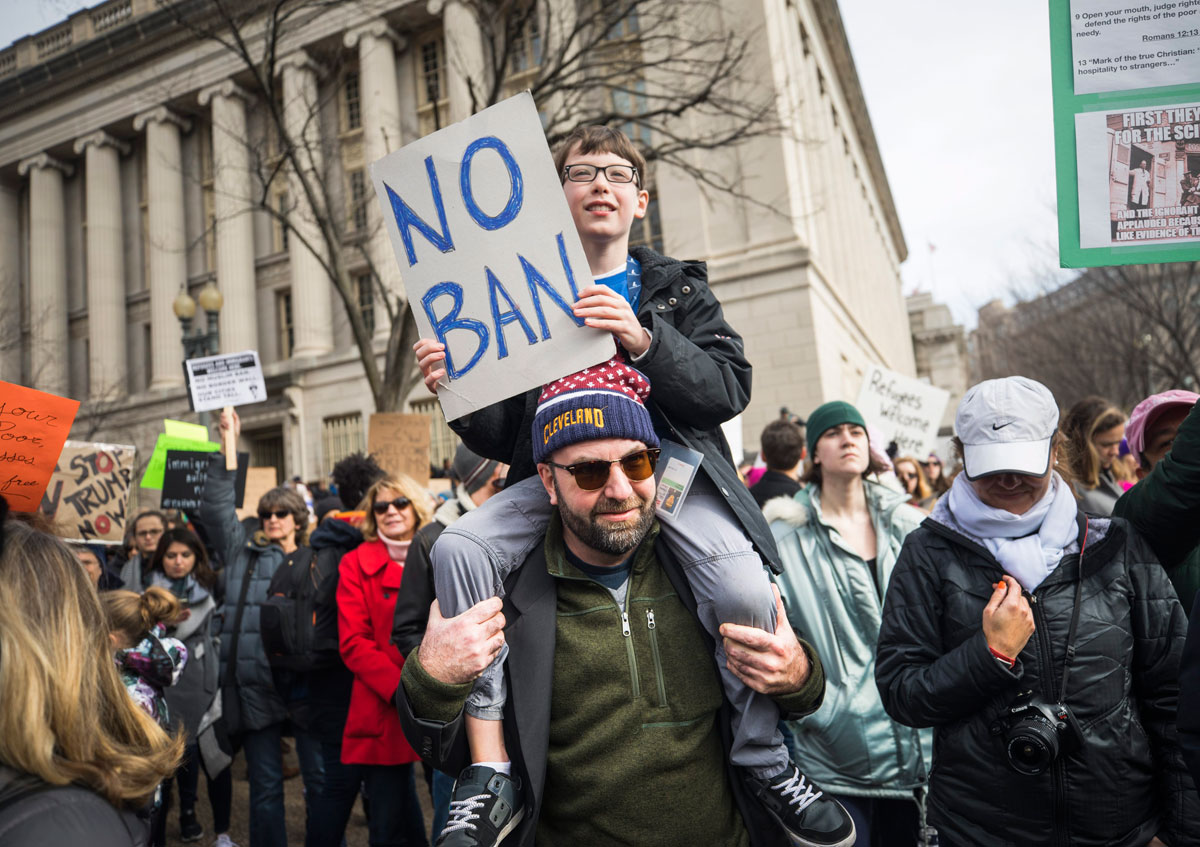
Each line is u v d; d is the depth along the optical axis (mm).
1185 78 1989
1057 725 1955
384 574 3998
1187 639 1617
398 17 20734
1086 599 2086
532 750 1714
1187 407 2836
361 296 24375
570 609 1854
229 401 6402
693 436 1980
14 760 1104
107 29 25688
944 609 2266
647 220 19609
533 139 1753
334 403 23469
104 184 27875
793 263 17672
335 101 18844
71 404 1902
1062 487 2225
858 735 2973
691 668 1837
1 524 1202
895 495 3404
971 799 2141
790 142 18719
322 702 4180
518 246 1782
